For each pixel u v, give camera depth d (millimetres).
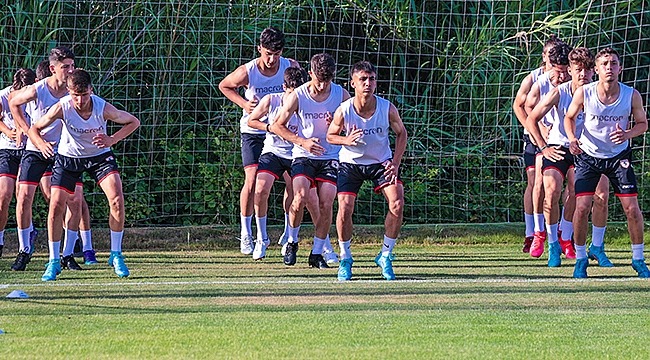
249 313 25328
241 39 48781
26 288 30250
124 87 48375
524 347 20828
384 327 23156
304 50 50656
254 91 38750
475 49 50219
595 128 32031
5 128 34906
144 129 48062
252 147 39094
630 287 30219
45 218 45688
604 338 21844
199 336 22016
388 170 31562
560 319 24297
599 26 49375
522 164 49344
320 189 35312
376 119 31250
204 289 29953
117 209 32594
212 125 48375
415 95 50625
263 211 38062
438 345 21000
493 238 45031
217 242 44062
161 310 25891
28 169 34688
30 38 47156
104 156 32594
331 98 33781
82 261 38281
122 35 48188
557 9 51281
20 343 21219
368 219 48688
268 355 19984
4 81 46812
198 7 48531
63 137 32250
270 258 39531
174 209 47812
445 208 49062
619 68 31609
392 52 50938
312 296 28406
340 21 50375
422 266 36469
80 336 22062
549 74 37562
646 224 46438
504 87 50062
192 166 47969
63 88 34000
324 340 21547
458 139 49812
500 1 50906
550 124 37219
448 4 51688
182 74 48500
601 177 35344
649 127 49281
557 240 36312
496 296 28375
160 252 42281
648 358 19781
